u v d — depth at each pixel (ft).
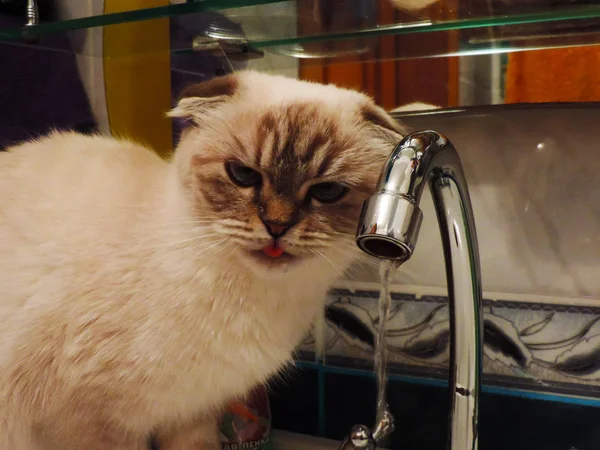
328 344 2.97
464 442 1.94
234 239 2.17
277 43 2.72
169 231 2.28
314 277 2.39
